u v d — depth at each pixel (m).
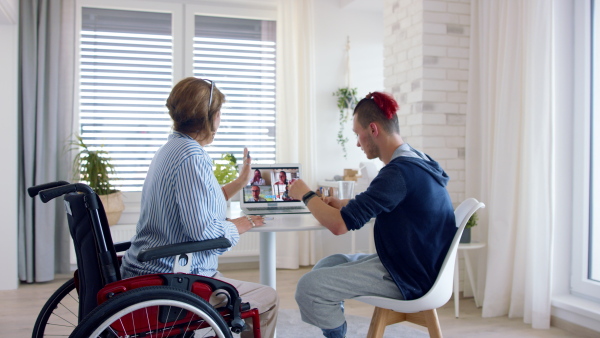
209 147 4.30
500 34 2.96
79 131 4.03
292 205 2.32
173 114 1.63
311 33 4.31
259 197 2.30
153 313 1.43
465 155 3.29
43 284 3.70
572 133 2.87
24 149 3.64
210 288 1.52
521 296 2.89
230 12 4.30
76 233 1.52
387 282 1.75
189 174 1.51
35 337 1.74
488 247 2.97
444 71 3.26
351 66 4.52
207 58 4.29
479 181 3.25
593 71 2.80
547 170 2.71
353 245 4.04
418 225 1.71
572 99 2.87
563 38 2.84
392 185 1.67
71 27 3.88
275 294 1.73
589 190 2.81
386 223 1.74
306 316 1.77
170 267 1.56
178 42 4.21
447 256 1.73
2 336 2.58
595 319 2.56
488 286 2.94
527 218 2.81
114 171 3.90
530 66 2.78
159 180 1.54
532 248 2.79
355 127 1.92
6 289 3.53
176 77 4.21
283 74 4.27
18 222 3.65
